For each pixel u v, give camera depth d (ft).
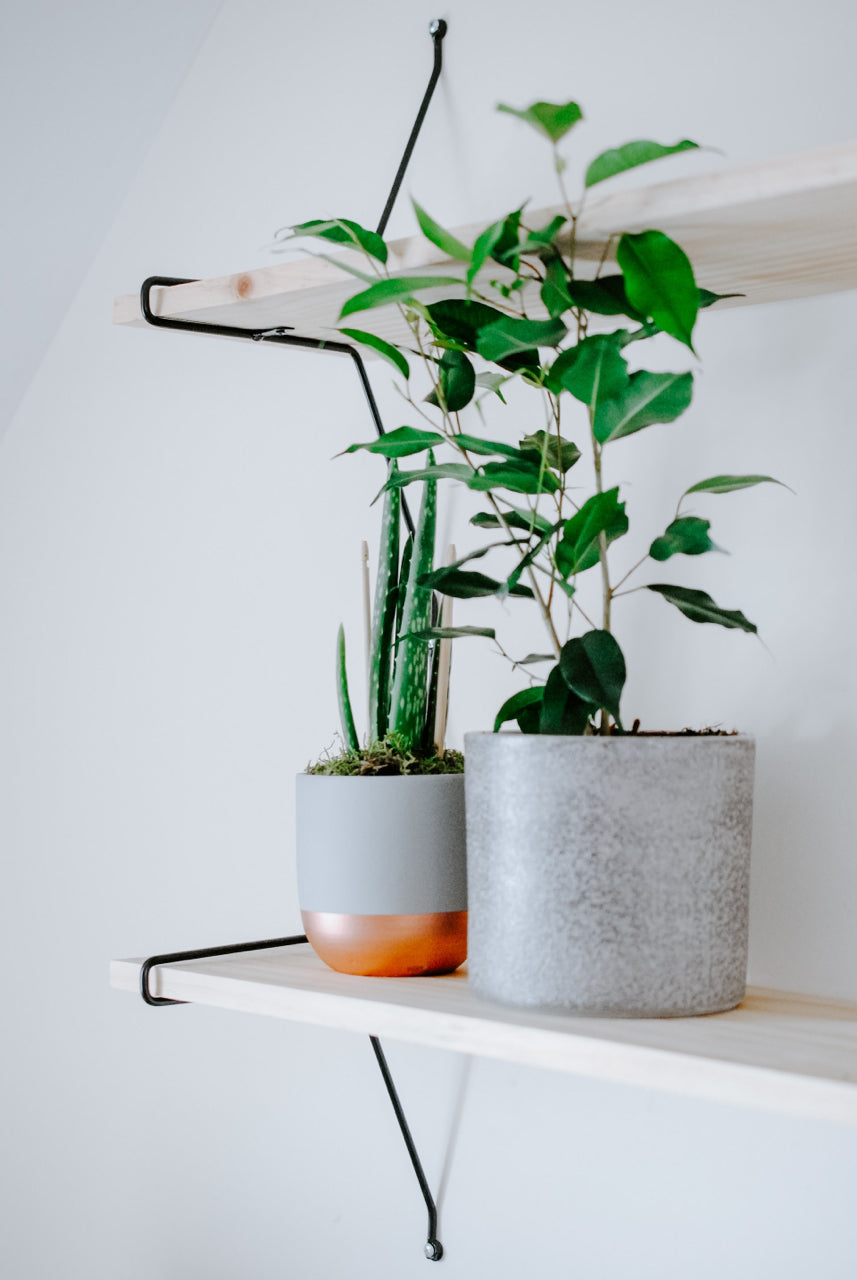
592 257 2.00
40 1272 3.61
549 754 1.89
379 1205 2.86
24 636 3.78
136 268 3.52
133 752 3.47
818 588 2.29
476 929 2.00
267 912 3.14
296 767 3.10
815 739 2.28
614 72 2.58
